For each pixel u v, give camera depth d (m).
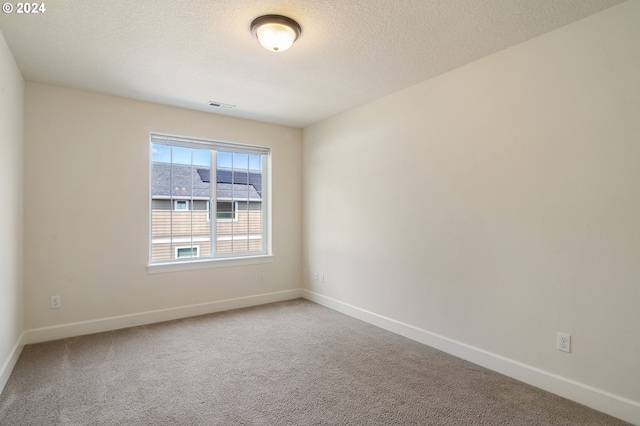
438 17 1.99
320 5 1.88
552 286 2.14
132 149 3.37
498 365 2.41
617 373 1.88
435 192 2.86
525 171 2.27
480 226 2.53
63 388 2.16
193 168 3.87
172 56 2.48
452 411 1.94
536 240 2.22
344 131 3.84
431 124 2.89
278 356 2.68
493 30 2.13
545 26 2.08
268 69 2.71
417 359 2.64
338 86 3.07
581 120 2.01
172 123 3.61
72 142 3.08
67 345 2.85
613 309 1.90
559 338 2.11
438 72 2.77
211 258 3.96
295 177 4.52
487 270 2.49
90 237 3.16
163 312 3.54
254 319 3.60
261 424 1.82
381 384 2.25
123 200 3.32
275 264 4.35
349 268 3.78
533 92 2.22
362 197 3.60
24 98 2.87
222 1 1.83
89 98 3.16
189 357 2.65
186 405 1.99
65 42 2.26
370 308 3.50
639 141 1.80
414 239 3.04
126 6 1.87
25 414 1.88
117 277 3.29
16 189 2.59
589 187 1.98
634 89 1.81
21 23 2.03
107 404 1.99
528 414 1.91
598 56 1.94
